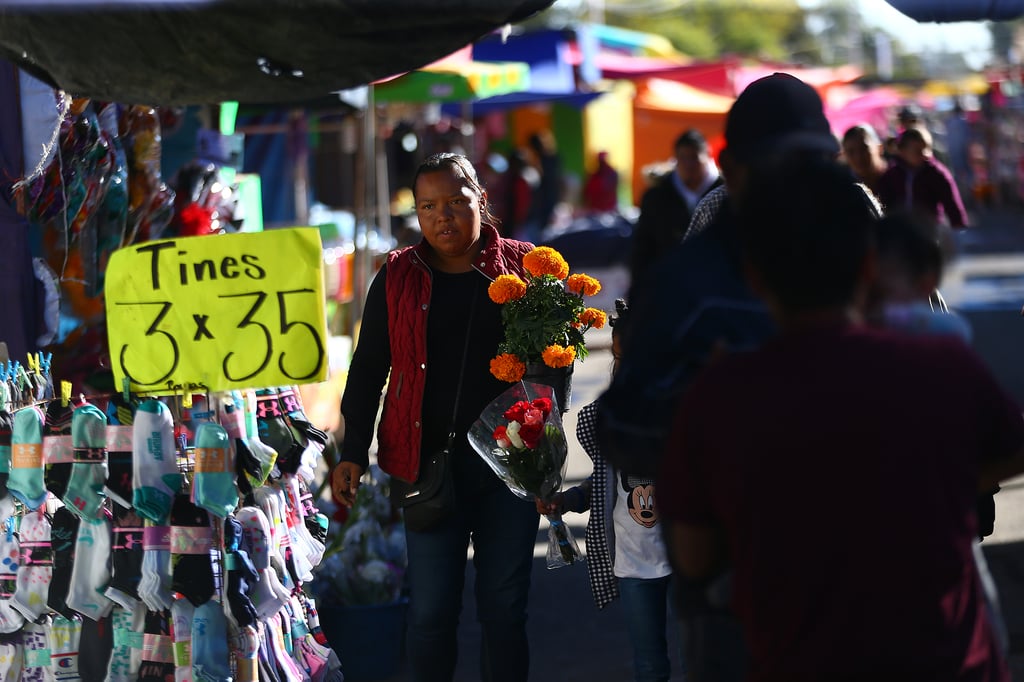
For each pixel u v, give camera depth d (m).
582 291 4.74
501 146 36.09
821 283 2.56
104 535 4.70
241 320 4.60
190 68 5.36
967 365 2.58
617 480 4.76
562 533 4.94
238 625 4.69
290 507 5.13
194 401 4.77
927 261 3.44
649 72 20.89
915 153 10.04
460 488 4.74
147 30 5.15
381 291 4.82
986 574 3.21
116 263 4.70
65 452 4.69
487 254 4.80
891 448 2.45
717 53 81.69
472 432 4.61
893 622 2.43
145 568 4.61
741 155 3.05
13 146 5.99
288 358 4.58
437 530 4.71
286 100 5.63
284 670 5.00
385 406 4.79
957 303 18.45
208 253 4.63
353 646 5.91
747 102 3.13
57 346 6.41
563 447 4.64
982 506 4.47
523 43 18.00
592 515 4.84
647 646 4.73
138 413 4.58
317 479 8.66
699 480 2.61
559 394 4.75
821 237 2.55
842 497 2.44
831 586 2.44
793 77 3.20
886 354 2.53
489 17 5.17
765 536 2.49
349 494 4.85
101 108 6.45
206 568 4.59
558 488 4.67
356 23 5.11
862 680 2.44
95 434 4.68
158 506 4.55
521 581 4.77
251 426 4.77
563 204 33.25
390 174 19.98
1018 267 22.88
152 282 4.66
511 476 4.61
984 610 2.63
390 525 6.34
